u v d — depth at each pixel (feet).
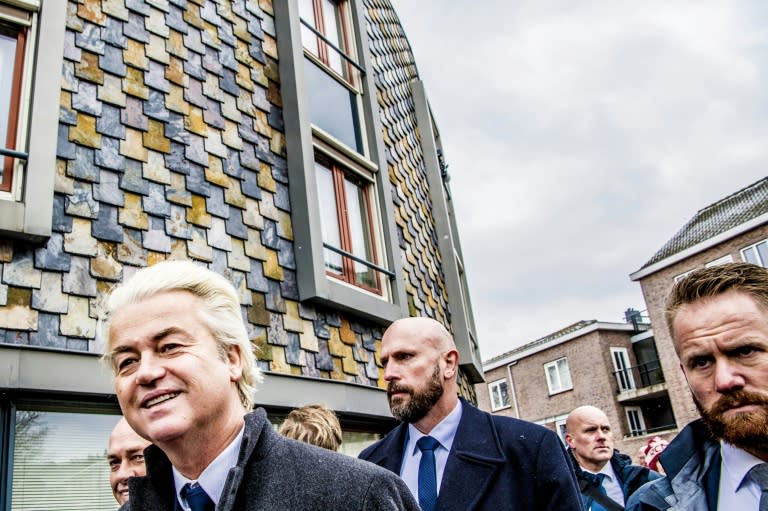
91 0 12.91
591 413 13.02
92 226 11.27
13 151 10.70
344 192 18.34
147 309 4.55
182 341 4.48
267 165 15.35
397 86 25.25
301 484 4.31
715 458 5.49
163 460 4.81
